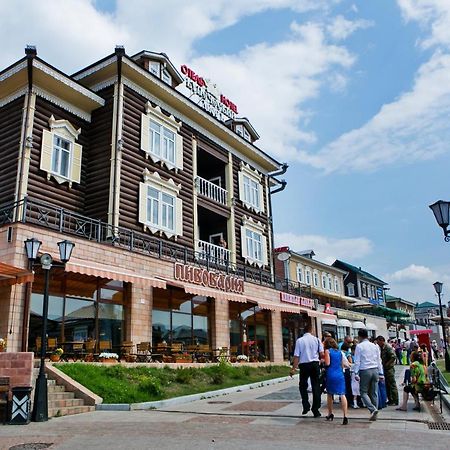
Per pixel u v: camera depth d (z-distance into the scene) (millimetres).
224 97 31734
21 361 11305
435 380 12633
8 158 19766
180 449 7344
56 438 8523
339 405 12398
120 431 9109
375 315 53375
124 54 21859
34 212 18688
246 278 27281
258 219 32375
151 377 15406
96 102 22125
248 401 13664
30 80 19766
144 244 21594
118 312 18922
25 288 15383
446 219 13023
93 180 21672
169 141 24953
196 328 22859
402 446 7320
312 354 10594
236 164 30969
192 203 25734
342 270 57219
